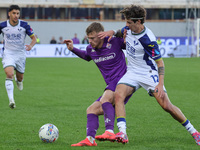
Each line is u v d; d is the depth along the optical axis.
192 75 44.47
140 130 16.19
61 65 60.34
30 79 39.72
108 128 13.05
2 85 32.03
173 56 85.25
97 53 14.15
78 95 28.06
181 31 99.50
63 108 22.23
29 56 83.12
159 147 12.96
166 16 103.00
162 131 15.99
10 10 21.30
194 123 17.92
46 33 99.25
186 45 85.50
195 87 33.44
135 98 26.69
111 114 13.15
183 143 13.70
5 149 12.68
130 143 13.71
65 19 100.94
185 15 103.00
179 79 40.22
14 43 21.86
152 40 13.02
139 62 13.52
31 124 17.48
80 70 51.75
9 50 21.94
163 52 84.88
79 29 99.50
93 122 13.28
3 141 14.02
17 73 23.00
